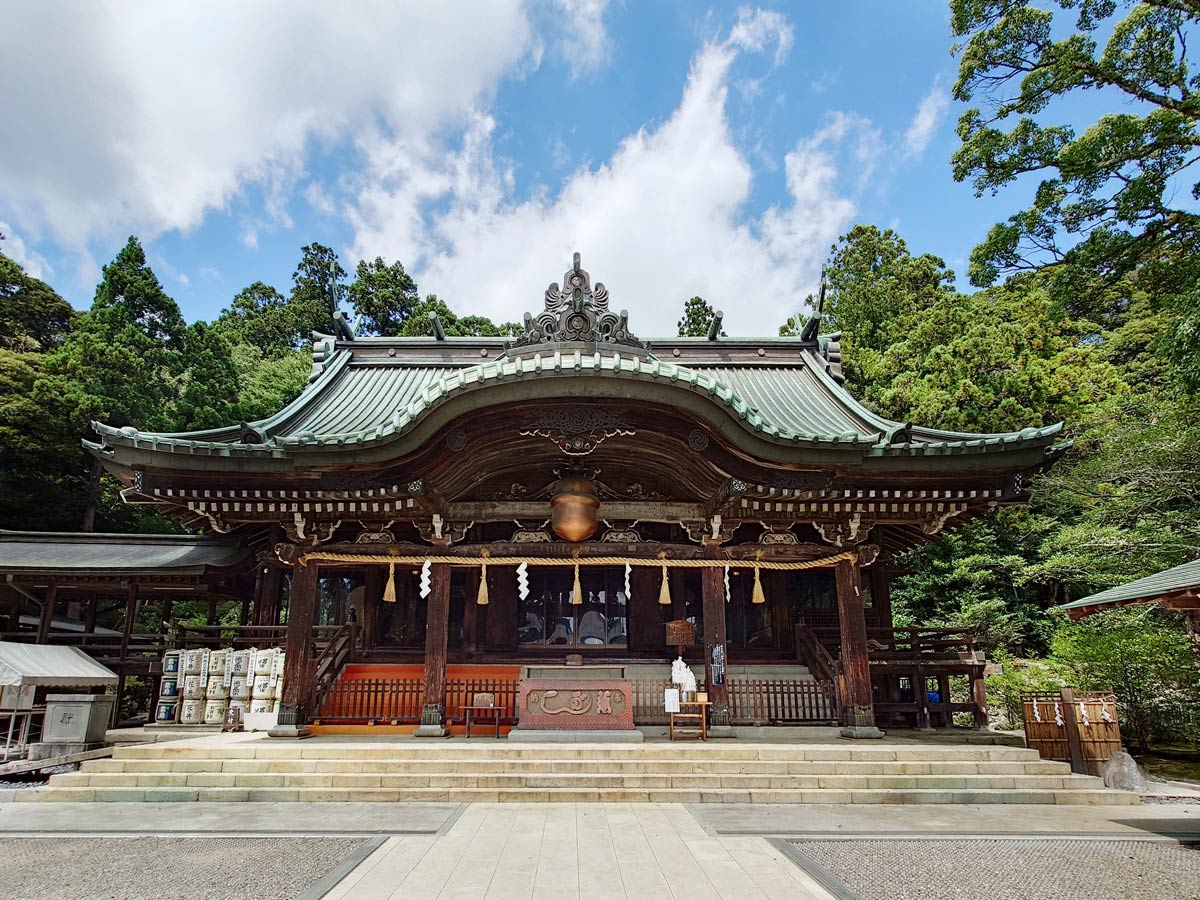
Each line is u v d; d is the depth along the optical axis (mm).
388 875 6336
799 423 16031
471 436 12336
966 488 13414
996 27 16859
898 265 44094
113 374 30219
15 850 7266
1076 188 16375
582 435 12391
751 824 8320
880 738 13008
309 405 16562
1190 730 16156
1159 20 15742
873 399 32438
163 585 17406
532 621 17578
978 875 6508
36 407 27344
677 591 17766
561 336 12867
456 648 17562
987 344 27141
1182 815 9188
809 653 16625
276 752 10680
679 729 12617
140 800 9680
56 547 18219
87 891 5992
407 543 13859
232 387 34656
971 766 10516
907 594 27719
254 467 12336
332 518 13664
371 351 19969
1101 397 26438
